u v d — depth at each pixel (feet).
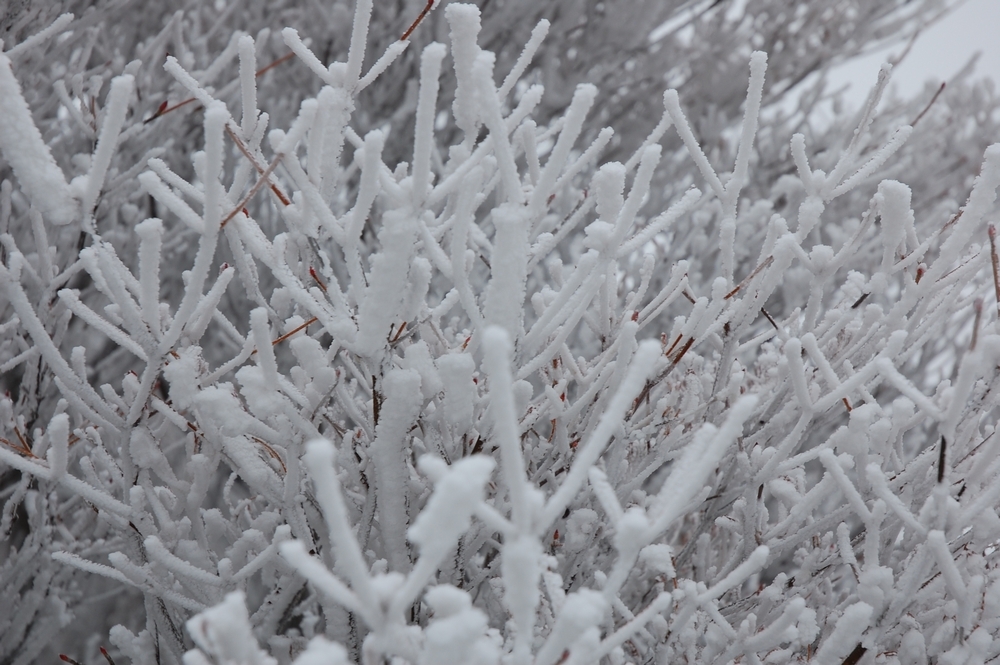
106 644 7.90
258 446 4.40
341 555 3.42
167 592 4.21
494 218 3.86
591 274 4.00
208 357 9.01
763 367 4.75
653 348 3.51
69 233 5.66
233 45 5.81
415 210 3.89
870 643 4.12
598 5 11.20
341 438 4.39
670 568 3.99
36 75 6.26
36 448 4.54
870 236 9.53
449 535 3.39
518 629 3.50
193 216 3.90
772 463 4.30
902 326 4.40
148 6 8.66
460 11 4.10
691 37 12.44
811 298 4.42
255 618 4.36
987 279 4.43
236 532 4.58
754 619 4.21
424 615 4.39
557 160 3.84
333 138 4.07
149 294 3.95
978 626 4.17
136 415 4.13
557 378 4.48
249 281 4.25
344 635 4.26
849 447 4.23
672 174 10.78
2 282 3.98
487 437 4.25
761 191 10.61
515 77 4.16
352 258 3.97
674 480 3.63
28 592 4.84
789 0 11.89
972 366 3.89
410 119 9.46
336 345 4.19
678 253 7.72
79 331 7.52
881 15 11.87
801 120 10.77
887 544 4.40
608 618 4.14
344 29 9.50
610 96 11.43
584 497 4.40
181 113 6.14
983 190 4.18
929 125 10.87
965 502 4.13
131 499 4.17
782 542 4.41
